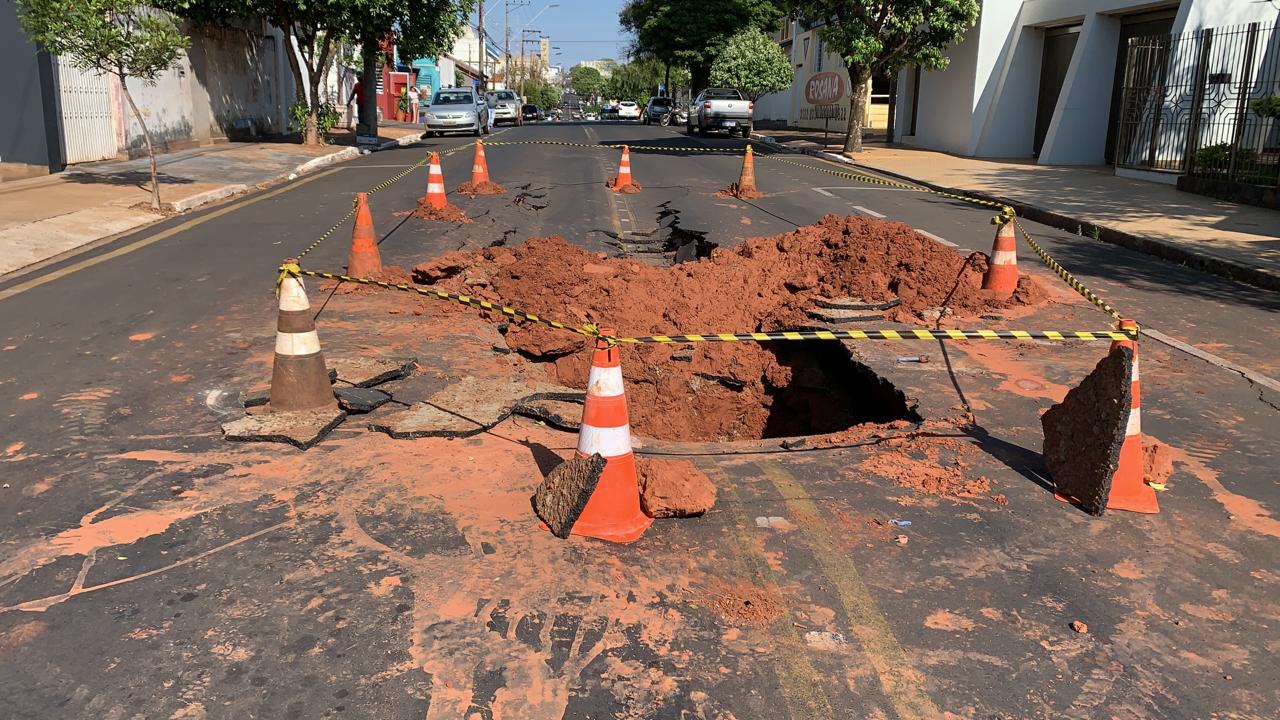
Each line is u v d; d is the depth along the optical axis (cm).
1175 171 1791
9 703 295
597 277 913
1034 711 299
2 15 1532
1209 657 329
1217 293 927
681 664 320
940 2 2264
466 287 884
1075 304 857
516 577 373
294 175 1892
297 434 505
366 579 370
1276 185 1457
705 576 379
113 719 288
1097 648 333
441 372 635
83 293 848
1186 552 404
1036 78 2453
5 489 445
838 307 802
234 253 1038
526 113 6238
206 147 2333
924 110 2861
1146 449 475
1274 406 592
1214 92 1702
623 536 409
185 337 710
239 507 430
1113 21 2156
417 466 480
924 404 593
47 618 340
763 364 800
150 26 1228
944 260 879
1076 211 1409
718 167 2088
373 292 861
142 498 438
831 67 4181
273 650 323
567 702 299
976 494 460
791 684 311
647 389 789
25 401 566
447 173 1848
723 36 4675
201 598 355
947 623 348
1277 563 394
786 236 987
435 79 6456
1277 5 1681
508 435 530
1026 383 636
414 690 303
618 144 2794
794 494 459
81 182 1550
